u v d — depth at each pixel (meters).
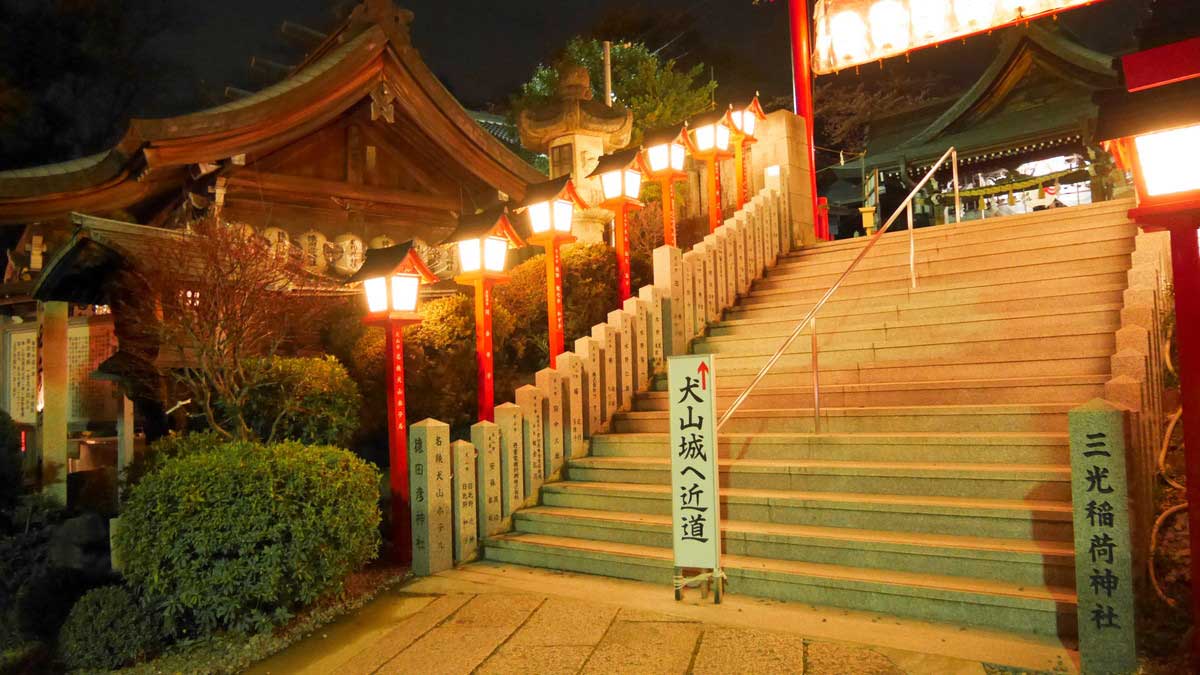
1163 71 3.96
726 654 4.61
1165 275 7.35
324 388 8.17
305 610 6.07
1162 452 5.93
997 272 8.55
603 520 6.77
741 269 10.79
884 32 12.63
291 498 5.67
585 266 11.15
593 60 19.11
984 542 5.16
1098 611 4.08
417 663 4.90
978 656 4.32
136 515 5.60
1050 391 6.45
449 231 13.89
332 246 12.39
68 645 5.43
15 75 20.94
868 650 4.51
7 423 10.64
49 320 10.47
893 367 7.54
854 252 10.82
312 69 11.63
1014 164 28.89
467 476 7.14
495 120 27.91
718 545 5.45
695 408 5.55
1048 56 26.72
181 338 7.55
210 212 9.41
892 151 30.38
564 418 8.14
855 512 5.81
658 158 10.13
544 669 4.64
